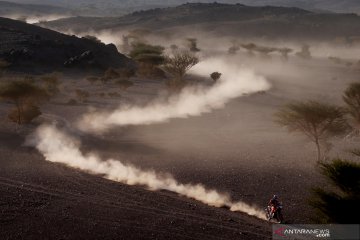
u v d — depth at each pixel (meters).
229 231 25.33
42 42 125.56
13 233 24.56
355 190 25.44
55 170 36.88
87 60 122.56
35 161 39.50
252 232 25.27
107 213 27.67
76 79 103.69
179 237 24.44
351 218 23.83
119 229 25.33
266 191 33.00
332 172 25.92
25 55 112.38
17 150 43.09
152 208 28.77
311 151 44.16
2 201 29.02
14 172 35.59
